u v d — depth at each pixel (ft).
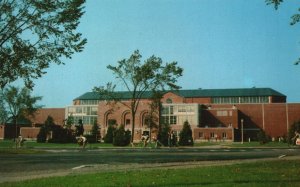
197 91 450.71
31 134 398.42
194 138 358.02
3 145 202.90
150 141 247.29
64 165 66.39
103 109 383.04
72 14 83.25
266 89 431.84
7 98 272.31
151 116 250.16
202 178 42.68
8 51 81.56
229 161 74.28
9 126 414.62
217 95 435.94
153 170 53.98
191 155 96.53
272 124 386.11
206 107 404.57
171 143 199.31
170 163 70.54
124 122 373.61
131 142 220.02
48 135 276.62
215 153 108.47
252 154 101.91
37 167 62.69
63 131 266.16
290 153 108.27
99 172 52.60
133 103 239.71
